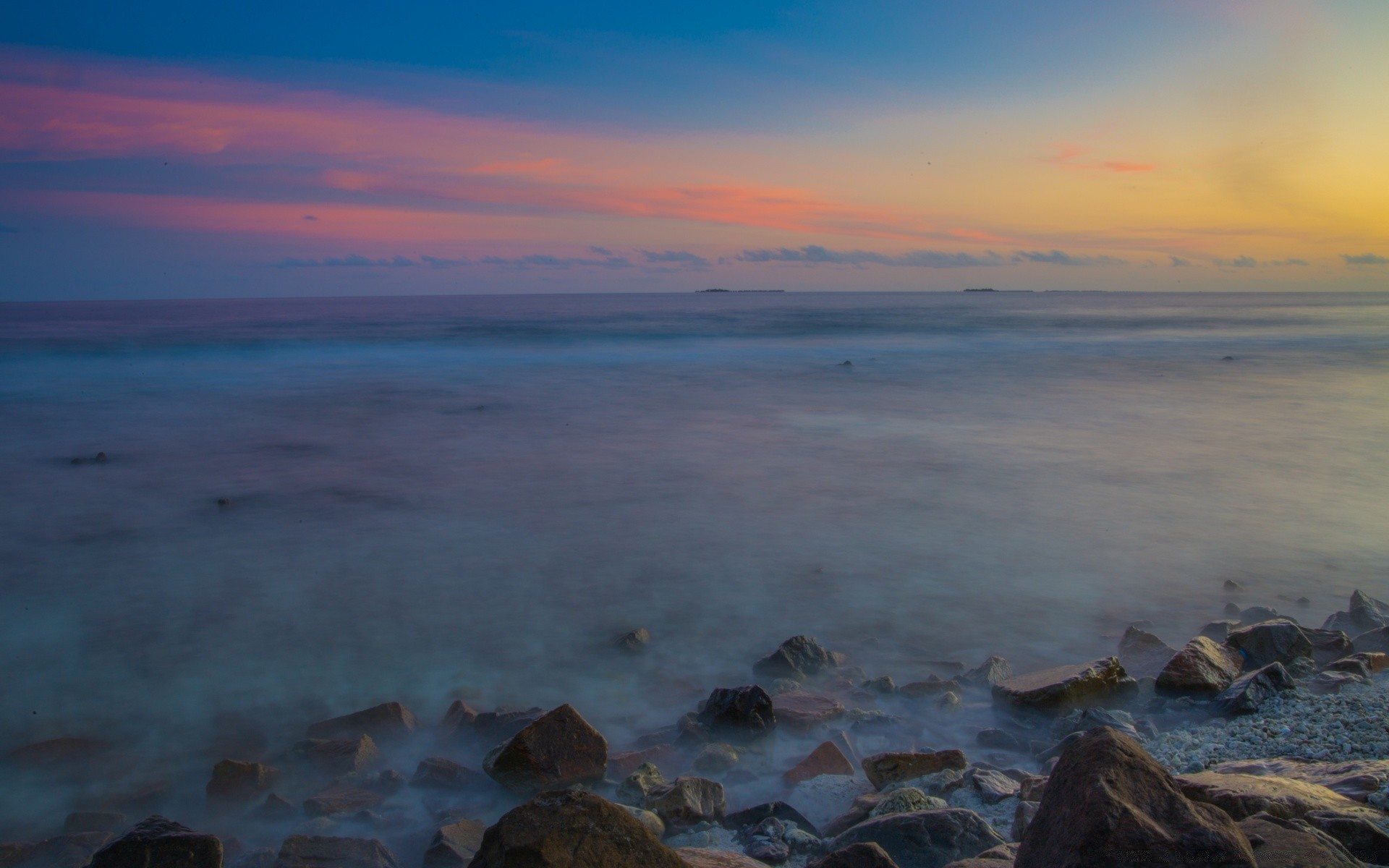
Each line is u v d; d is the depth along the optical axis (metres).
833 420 29.62
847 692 8.45
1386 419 28.95
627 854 3.33
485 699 8.68
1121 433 26.52
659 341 71.75
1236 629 9.25
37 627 10.91
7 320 112.88
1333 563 13.29
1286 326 101.25
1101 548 14.15
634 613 11.23
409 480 20.06
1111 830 3.02
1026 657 9.70
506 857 3.28
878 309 177.50
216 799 6.62
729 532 15.31
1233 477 19.97
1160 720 7.32
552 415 30.84
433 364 51.47
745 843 5.26
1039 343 70.44
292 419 29.94
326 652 10.02
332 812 6.17
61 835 6.06
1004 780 5.88
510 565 13.41
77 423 28.83
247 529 15.68
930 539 14.80
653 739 7.45
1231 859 2.97
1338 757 5.83
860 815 5.47
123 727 8.23
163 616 11.28
